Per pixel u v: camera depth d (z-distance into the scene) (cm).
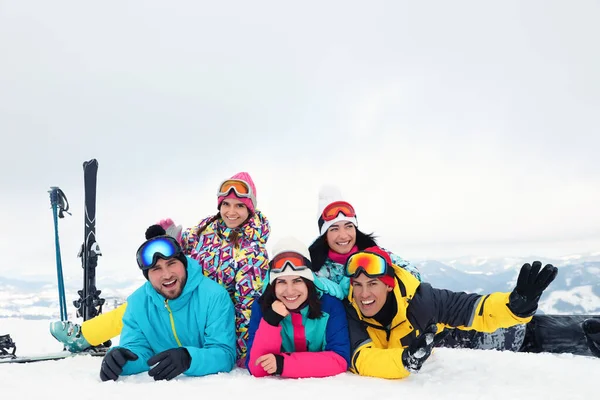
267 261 362
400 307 296
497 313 269
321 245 377
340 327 298
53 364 337
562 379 263
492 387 244
